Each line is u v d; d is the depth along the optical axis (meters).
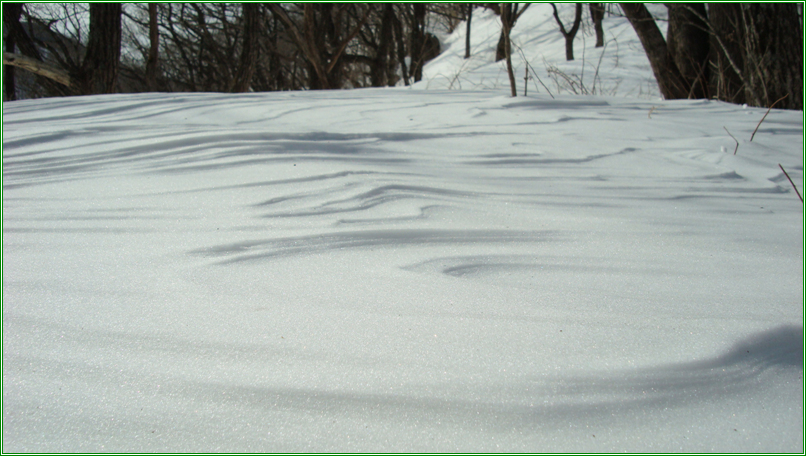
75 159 2.40
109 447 0.86
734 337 1.10
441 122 3.61
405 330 1.13
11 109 3.74
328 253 1.55
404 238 1.68
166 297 1.27
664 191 2.34
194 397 0.95
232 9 14.67
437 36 24.05
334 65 13.18
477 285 1.37
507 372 0.99
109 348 1.08
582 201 2.13
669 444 0.87
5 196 1.99
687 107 4.52
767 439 0.88
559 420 0.90
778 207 2.19
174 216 1.80
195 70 16.86
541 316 1.20
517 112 3.98
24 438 0.88
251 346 1.07
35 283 1.34
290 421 0.90
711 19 5.79
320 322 1.16
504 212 1.95
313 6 10.90
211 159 2.39
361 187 2.10
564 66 9.37
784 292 1.35
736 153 2.97
